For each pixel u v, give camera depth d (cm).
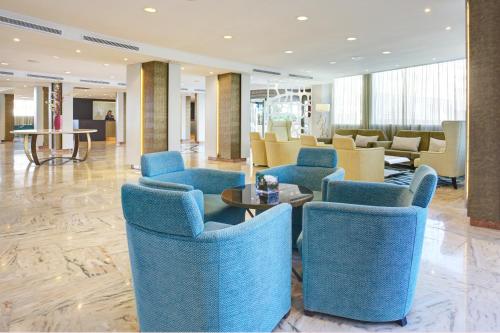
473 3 425
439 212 507
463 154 692
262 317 200
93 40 722
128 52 798
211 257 171
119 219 461
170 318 184
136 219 185
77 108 2297
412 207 226
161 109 920
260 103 1945
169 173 382
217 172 398
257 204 284
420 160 736
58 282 281
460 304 250
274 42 805
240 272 181
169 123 933
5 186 679
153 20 640
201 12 592
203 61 966
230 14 602
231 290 179
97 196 596
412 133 1031
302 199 303
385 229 216
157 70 909
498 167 416
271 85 1562
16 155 1230
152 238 182
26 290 267
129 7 571
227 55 957
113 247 359
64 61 1051
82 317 231
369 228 218
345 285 226
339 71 1227
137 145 940
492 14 411
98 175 822
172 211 170
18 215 476
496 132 415
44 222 445
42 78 1305
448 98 1053
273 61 1050
